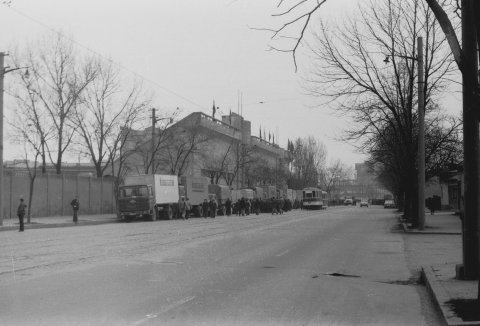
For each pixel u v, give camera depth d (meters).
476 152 9.88
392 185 79.38
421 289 9.89
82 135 48.44
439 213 51.38
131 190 41.00
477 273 9.87
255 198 63.34
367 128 30.03
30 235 23.92
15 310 7.56
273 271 11.92
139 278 10.58
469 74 7.39
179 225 33.16
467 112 9.79
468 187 9.95
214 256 14.80
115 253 15.30
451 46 7.46
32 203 40.50
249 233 24.94
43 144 41.59
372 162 57.09
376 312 7.75
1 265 12.46
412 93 27.98
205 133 69.69
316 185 116.56
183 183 49.62
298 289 9.62
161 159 57.78
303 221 39.19
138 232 25.53
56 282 10.00
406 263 13.74
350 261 14.12
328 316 7.43
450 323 6.49
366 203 121.75
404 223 32.69
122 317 7.16
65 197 44.59
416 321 7.19
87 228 30.36
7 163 71.94
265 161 91.50
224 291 9.27
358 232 26.30
